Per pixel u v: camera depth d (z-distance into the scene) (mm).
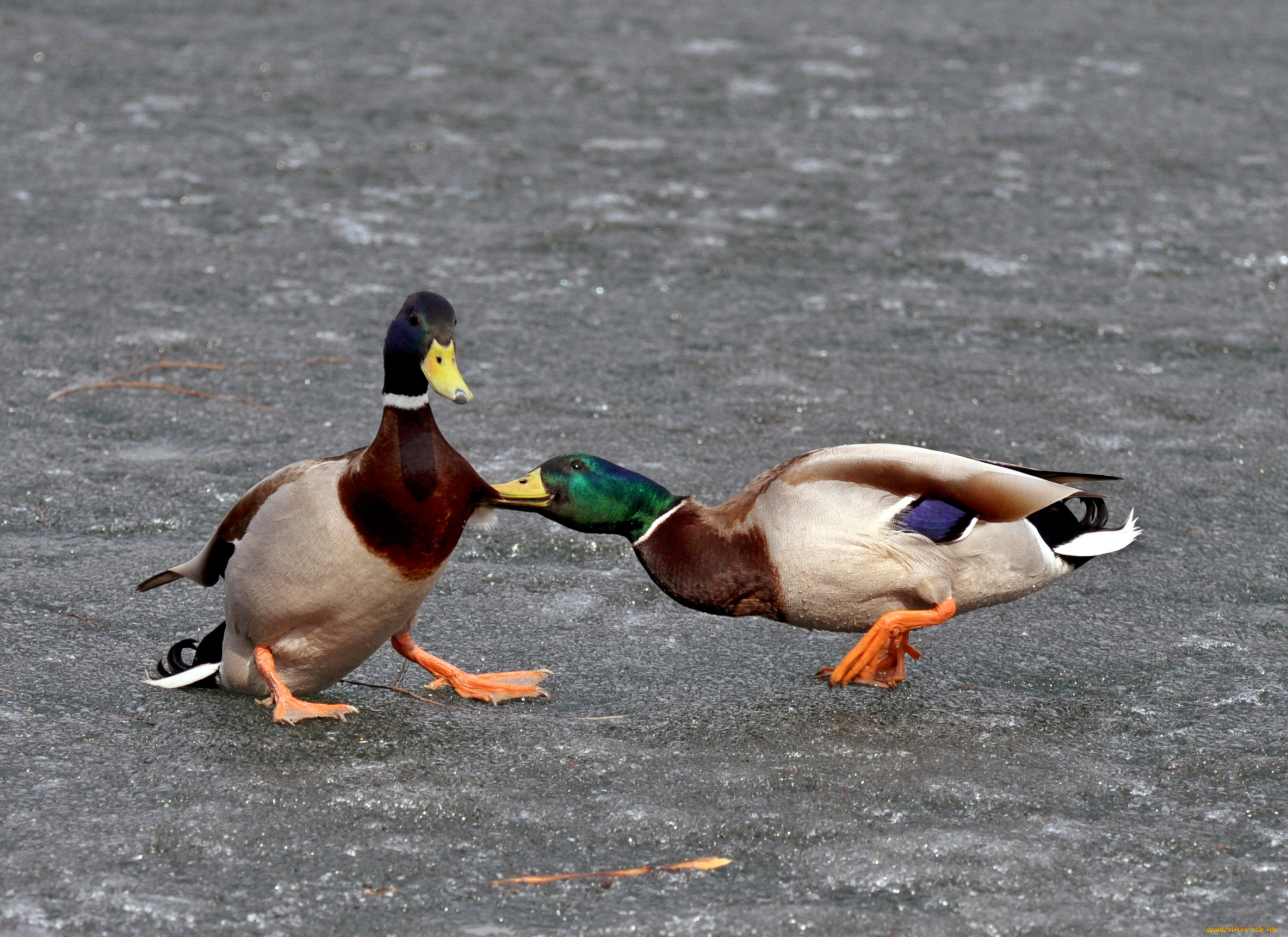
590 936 6012
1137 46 30547
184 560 10203
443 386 7258
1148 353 15344
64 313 15453
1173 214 20328
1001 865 6586
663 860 6691
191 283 16578
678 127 23969
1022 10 34094
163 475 11656
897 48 29938
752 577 8438
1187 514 11414
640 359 14805
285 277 17000
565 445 12562
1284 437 13062
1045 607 9906
